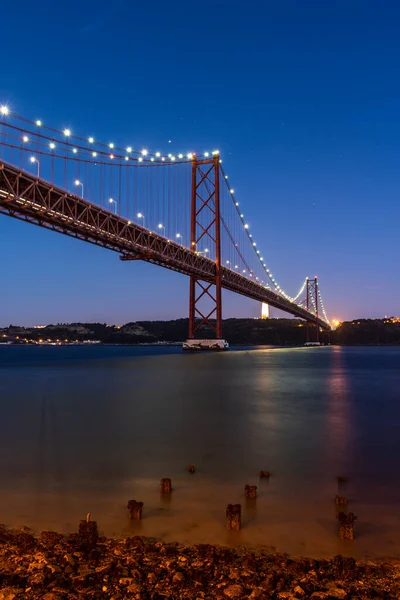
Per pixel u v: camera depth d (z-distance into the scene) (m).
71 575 4.86
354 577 4.93
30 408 17.25
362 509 7.05
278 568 5.11
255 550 5.64
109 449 10.78
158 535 6.07
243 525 6.40
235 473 8.91
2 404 18.34
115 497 7.50
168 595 4.51
